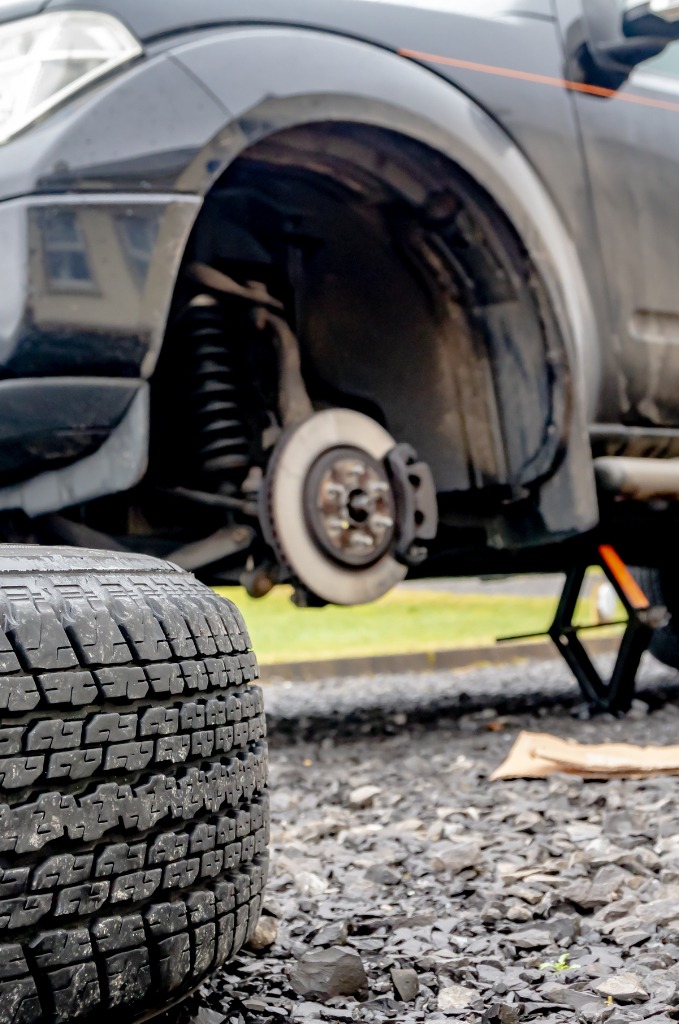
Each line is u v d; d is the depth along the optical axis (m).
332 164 2.37
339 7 2.35
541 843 2.02
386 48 2.40
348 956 1.36
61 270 1.89
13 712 0.97
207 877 1.14
